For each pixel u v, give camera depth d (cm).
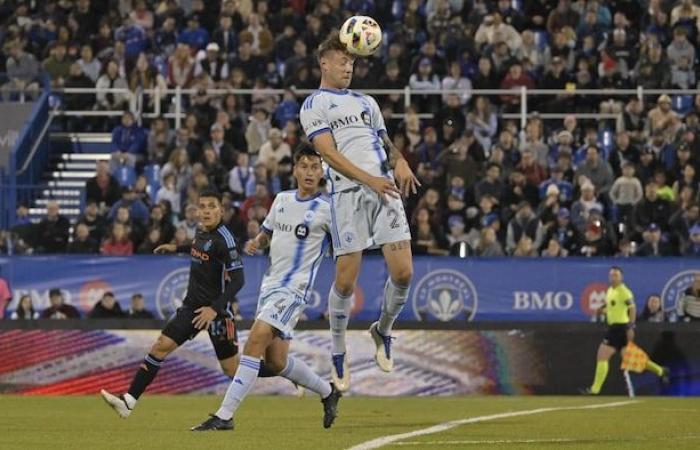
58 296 6888
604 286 6950
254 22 9188
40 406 5084
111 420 4109
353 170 3378
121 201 7625
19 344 6444
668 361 6544
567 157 7831
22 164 8406
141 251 7250
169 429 3612
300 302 3594
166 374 6350
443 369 6431
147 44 9450
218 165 7912
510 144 8031
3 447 3002
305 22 9481
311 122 3481
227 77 9094
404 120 8300
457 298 6944
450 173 7769
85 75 9281
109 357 6425
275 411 4691
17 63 9425
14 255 6931
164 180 7838
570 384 6506
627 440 3194
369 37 3475
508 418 4197
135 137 8556
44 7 10025
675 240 7412
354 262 3516
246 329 6412
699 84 9200
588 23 9269
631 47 9156
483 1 9475
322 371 6353
